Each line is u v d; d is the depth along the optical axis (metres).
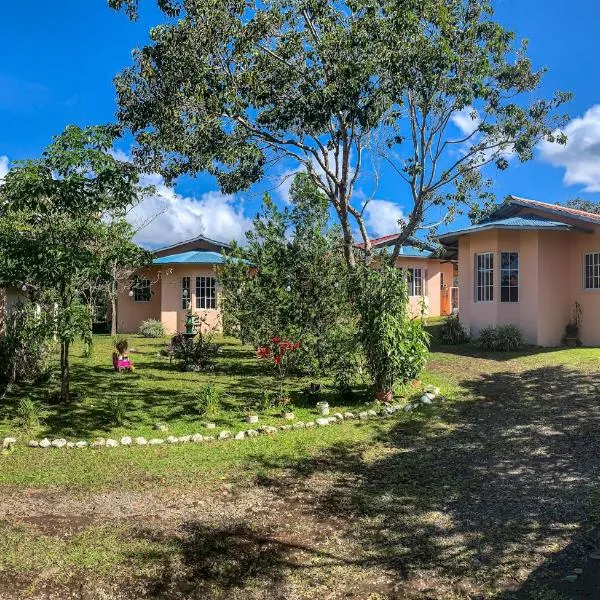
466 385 10.50
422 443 7.22
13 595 3.73
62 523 4.85
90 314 9.12
